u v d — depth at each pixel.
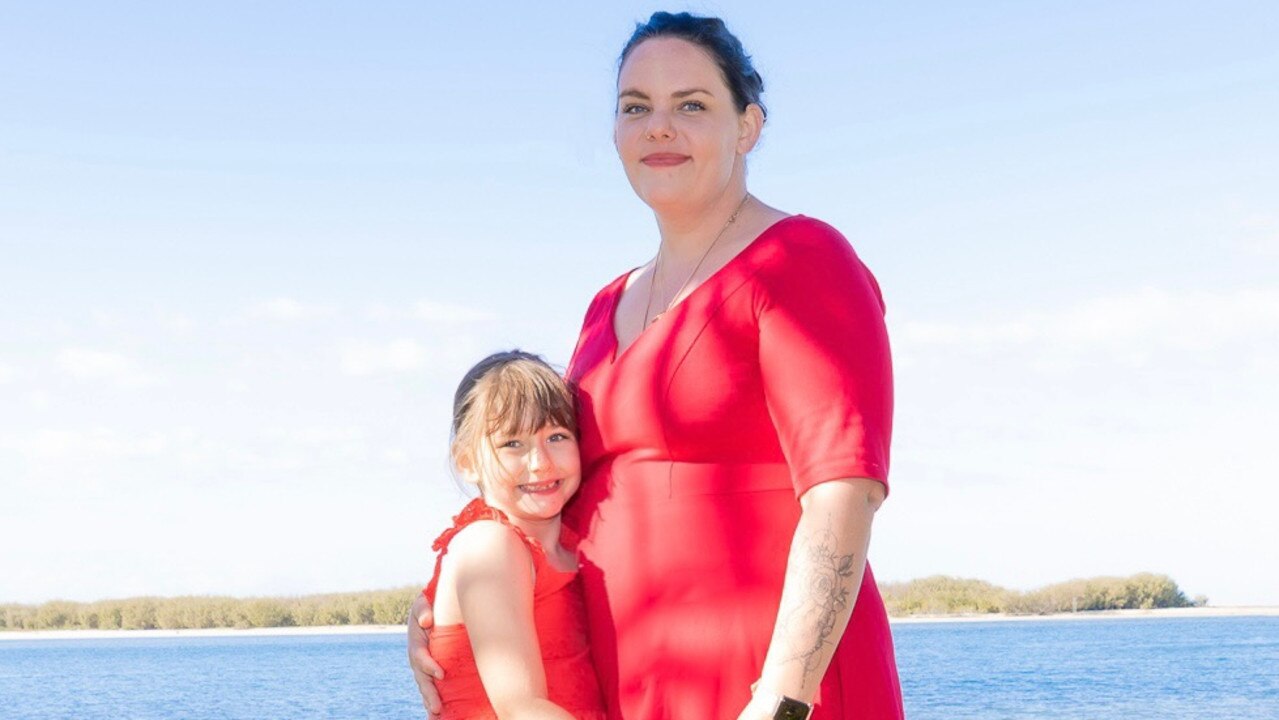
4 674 73.38
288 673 70.44
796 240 2.44
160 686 60.72
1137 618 147.00
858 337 2.31
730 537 2.40
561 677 2.55
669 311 2.52
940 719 37.91
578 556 2.66
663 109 2.66
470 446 2.69
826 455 2.20
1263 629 113.56
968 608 145.50
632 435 2.52
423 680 2.68
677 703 2.38
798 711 2.12
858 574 2.18
